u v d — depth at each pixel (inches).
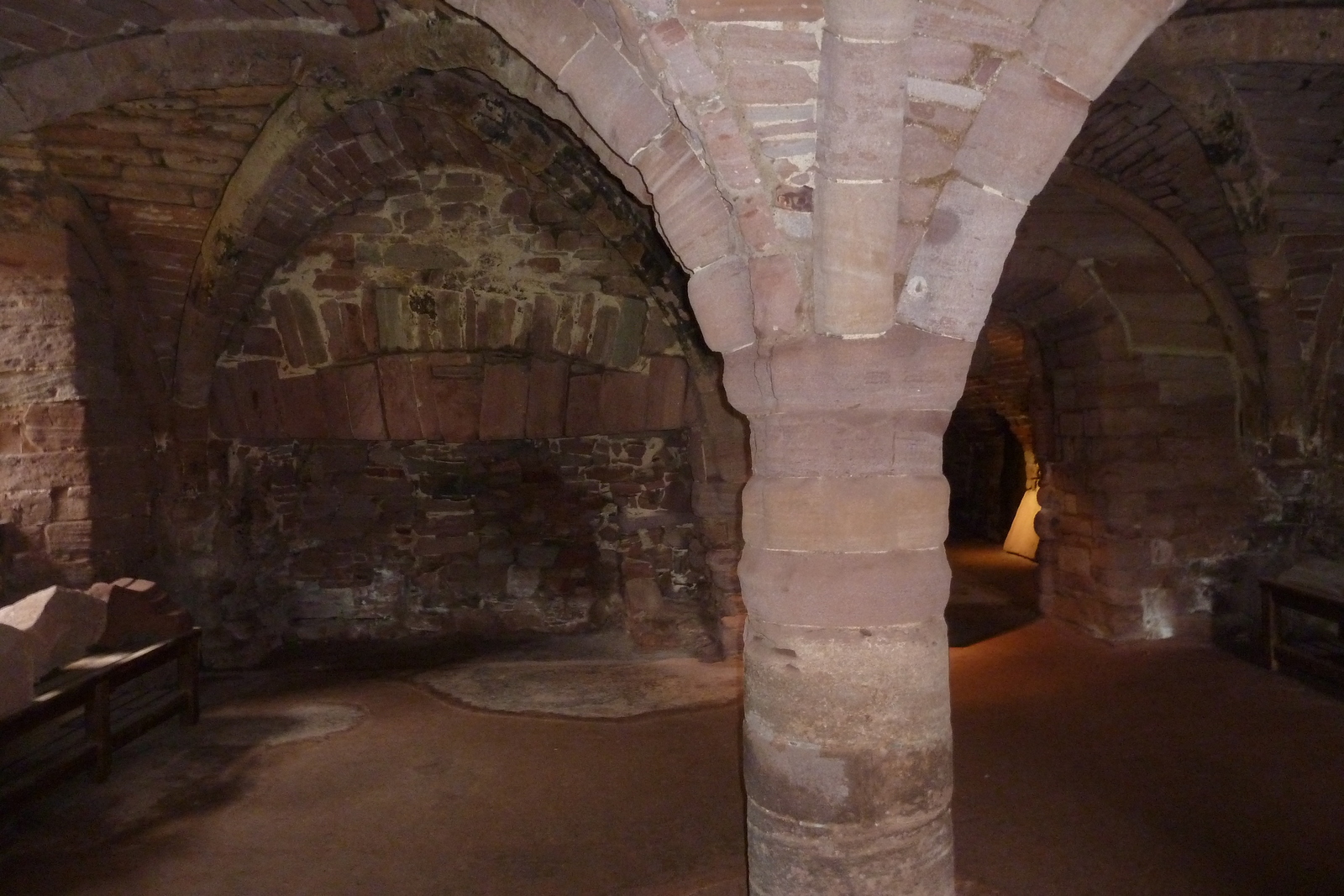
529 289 228.8
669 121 90.7
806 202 86.1
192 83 151.4
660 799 148.3
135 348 209.3
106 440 199.6
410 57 149.3
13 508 188.9
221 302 211.3
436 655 242.5
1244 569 221.1
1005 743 163.3
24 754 154.3
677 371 233.9
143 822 141.9
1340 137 168.4
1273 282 197.9
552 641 253.6
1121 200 200.4
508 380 236.8
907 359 88.2
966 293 87.7
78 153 176.7
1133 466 219.9
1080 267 214.1
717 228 91.7
